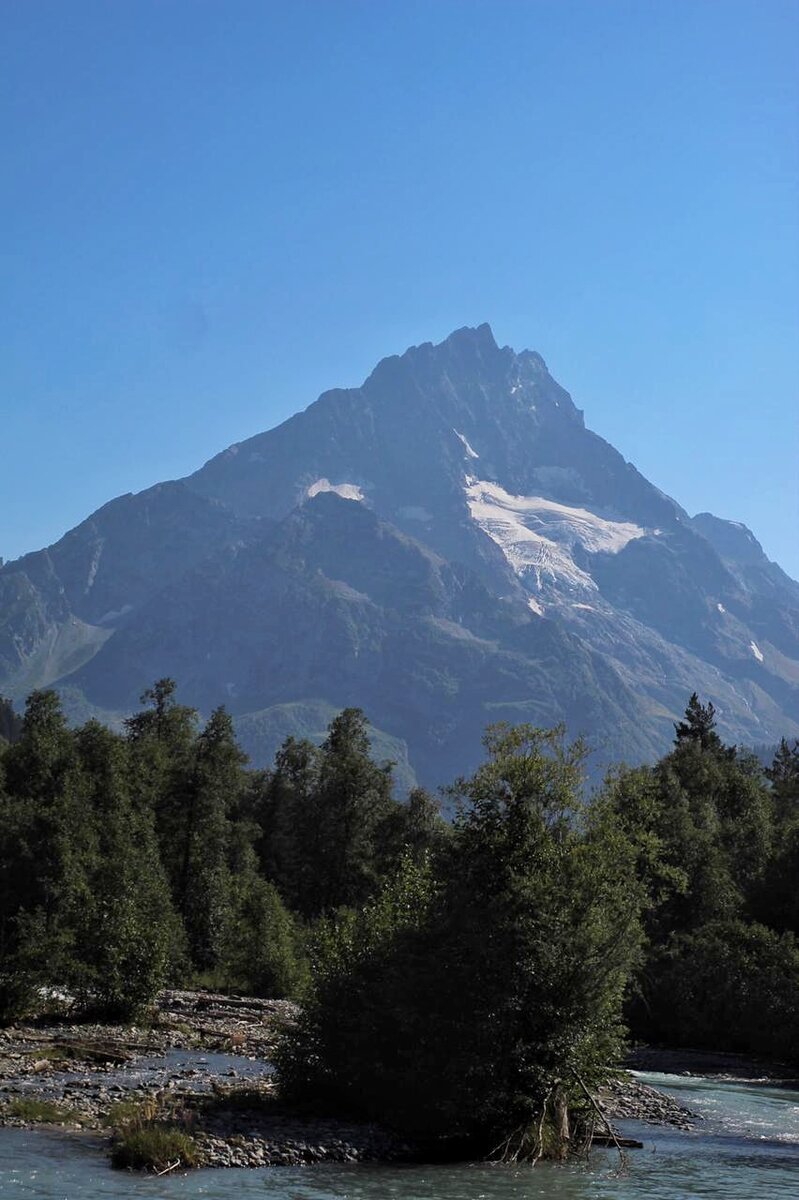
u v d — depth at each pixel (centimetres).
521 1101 3422
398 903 3759
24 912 5991
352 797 12344
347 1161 3145
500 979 3444
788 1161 3484
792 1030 6719
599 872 3644
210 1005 6812
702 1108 4572
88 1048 4556
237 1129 3306
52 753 8644
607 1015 3559
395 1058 3512
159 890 8025
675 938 8044
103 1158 2944
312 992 3697
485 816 3725
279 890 12294
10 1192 2572
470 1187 2919
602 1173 3195
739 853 9956
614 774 3966
